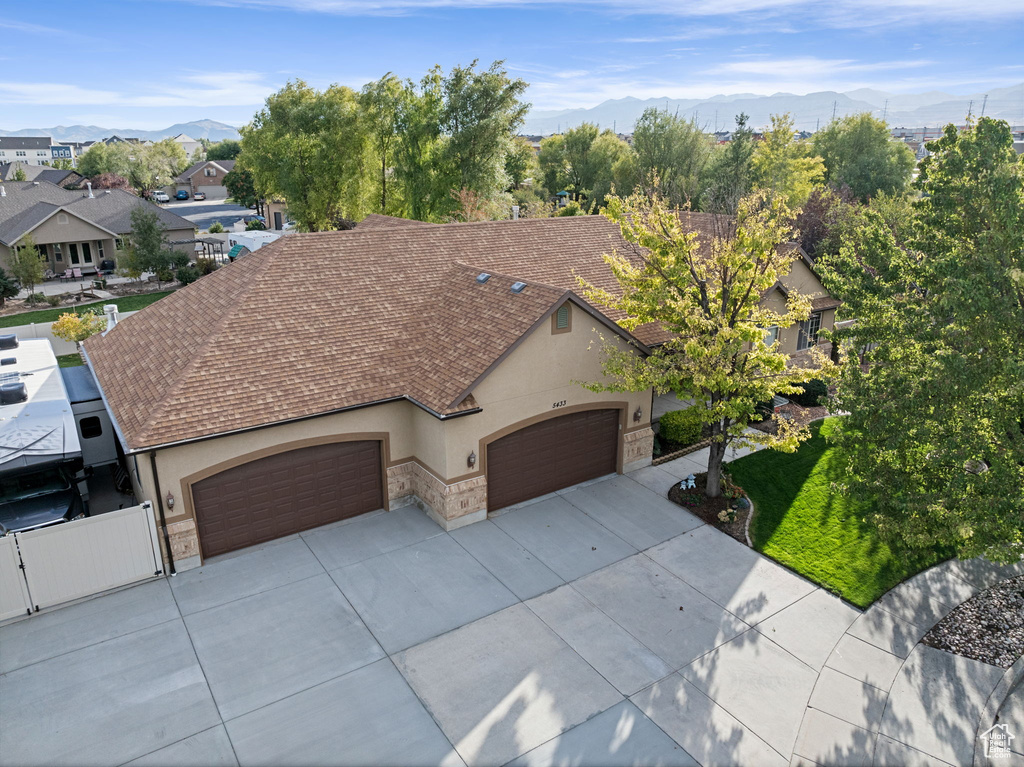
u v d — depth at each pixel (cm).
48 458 1509
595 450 1927
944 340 1227
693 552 1579
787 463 2023
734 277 1597
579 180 7956
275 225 7994
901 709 1128
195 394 1473
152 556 1427
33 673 1173
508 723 1081
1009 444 1187
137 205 5606
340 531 1648
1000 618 1357
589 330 1781
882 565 1521
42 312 4081
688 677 1189
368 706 1111
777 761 1022
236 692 1137
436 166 5516
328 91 5634
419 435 1705
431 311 1922
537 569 1504
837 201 4138
